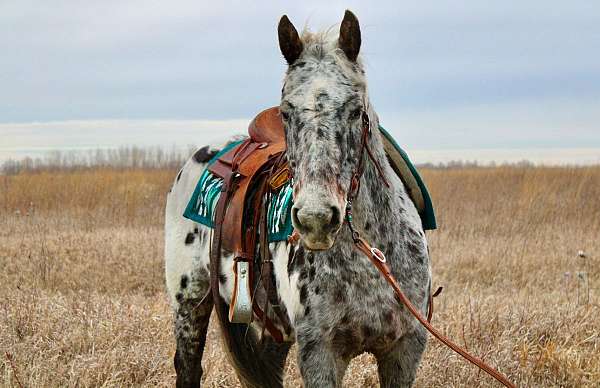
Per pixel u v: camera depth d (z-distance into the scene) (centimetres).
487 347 540
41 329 600
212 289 432
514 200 1609
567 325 595
